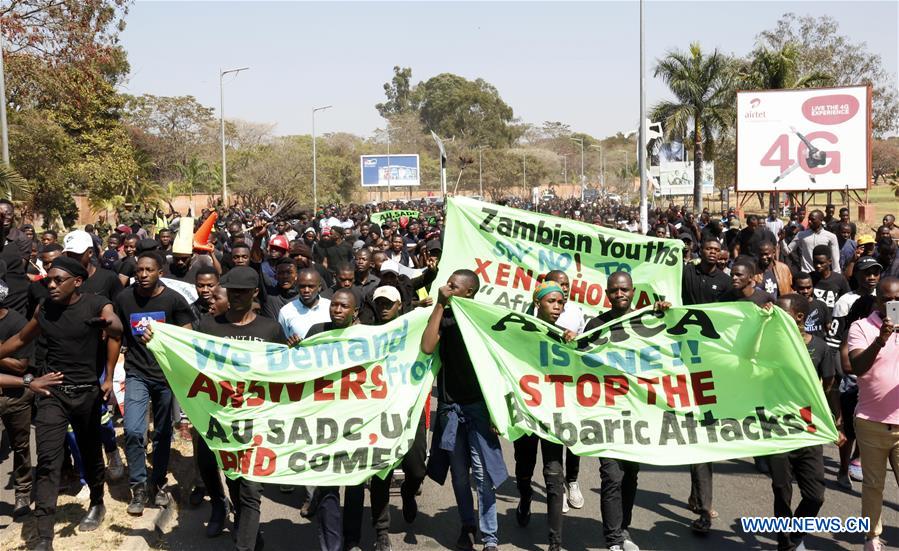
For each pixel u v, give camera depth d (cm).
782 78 4284
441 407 602
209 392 593
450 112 13888
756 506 688
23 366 630
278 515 680
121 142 4206
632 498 604
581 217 2961
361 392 598
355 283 989
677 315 601
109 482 730
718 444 584
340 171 8275
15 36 2800
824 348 641
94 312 607
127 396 656
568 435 587
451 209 827
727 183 6266
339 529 572
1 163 2006
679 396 596
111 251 1355
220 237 1708
